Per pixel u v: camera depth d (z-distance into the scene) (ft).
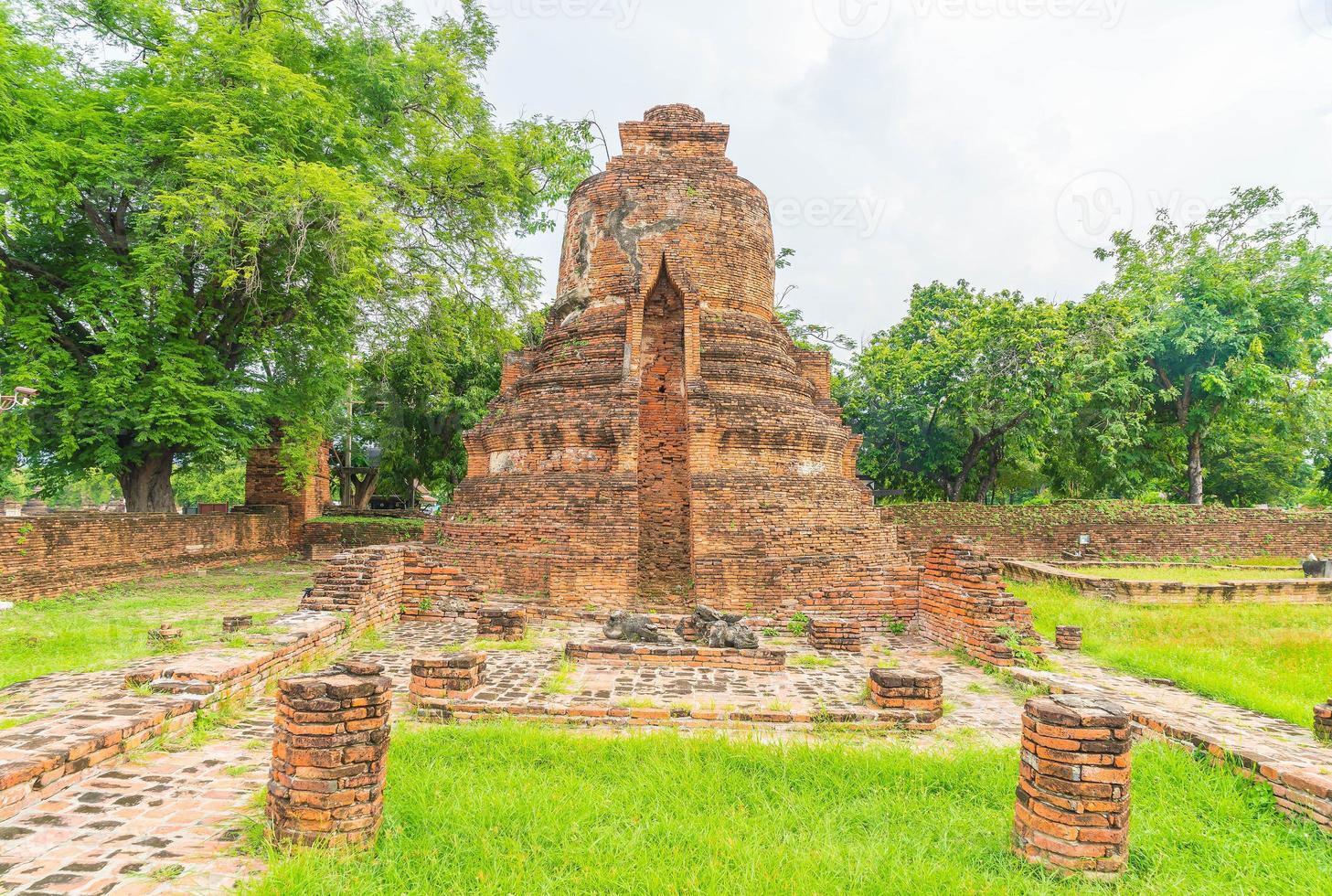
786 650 38.09
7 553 46.80
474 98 77.51
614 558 48.75
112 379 55.98
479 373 106.63
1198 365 101.14
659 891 13.66
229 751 20.49
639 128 64.03
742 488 51.57
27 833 15.11
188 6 62.80
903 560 53.72
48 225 59.62
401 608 43.96
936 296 116.47
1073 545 91.20
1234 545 90.53
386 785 17.61
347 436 116.78
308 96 59.16
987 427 100.63
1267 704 28.14
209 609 46.11
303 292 68.95
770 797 18.69
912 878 14.40
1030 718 16.08
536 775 19.24
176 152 56.29
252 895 12.71
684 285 56.95
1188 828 17.24
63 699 23.25
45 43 58.80
